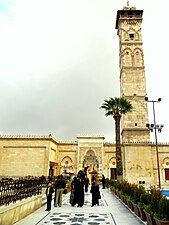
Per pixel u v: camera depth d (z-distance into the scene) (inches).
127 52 2175.2
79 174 596.7
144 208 362.9
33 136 1932.8
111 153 2025.1
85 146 2032.5
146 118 1945.1
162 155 1916.8
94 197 577.9
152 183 1775.3
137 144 1873.8
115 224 357.7
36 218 398.3
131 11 2295.8
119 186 749.9
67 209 515.8
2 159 1908.2
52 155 1984.5
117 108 1418.6
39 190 551.5
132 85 2057.1
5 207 310.8
